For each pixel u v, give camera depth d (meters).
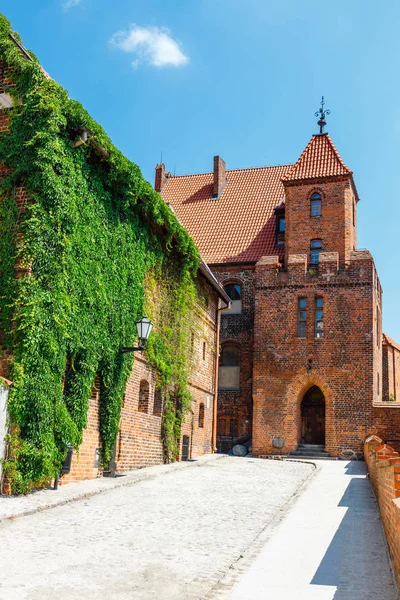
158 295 19.95
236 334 35.41
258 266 32.75
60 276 13.20
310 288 31.67
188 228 39.78
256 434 30.92
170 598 6.66
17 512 10.35
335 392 30.19
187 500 13.44
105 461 15.89
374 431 29.28
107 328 15.59
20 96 13.90
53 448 12.85
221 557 8.58
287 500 14.33
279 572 7.86
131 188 16.41
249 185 42.28
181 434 22.42
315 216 33.41
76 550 8.47
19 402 12.16
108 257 15.78
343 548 9.30
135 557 8.33
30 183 13.29
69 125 14.08
